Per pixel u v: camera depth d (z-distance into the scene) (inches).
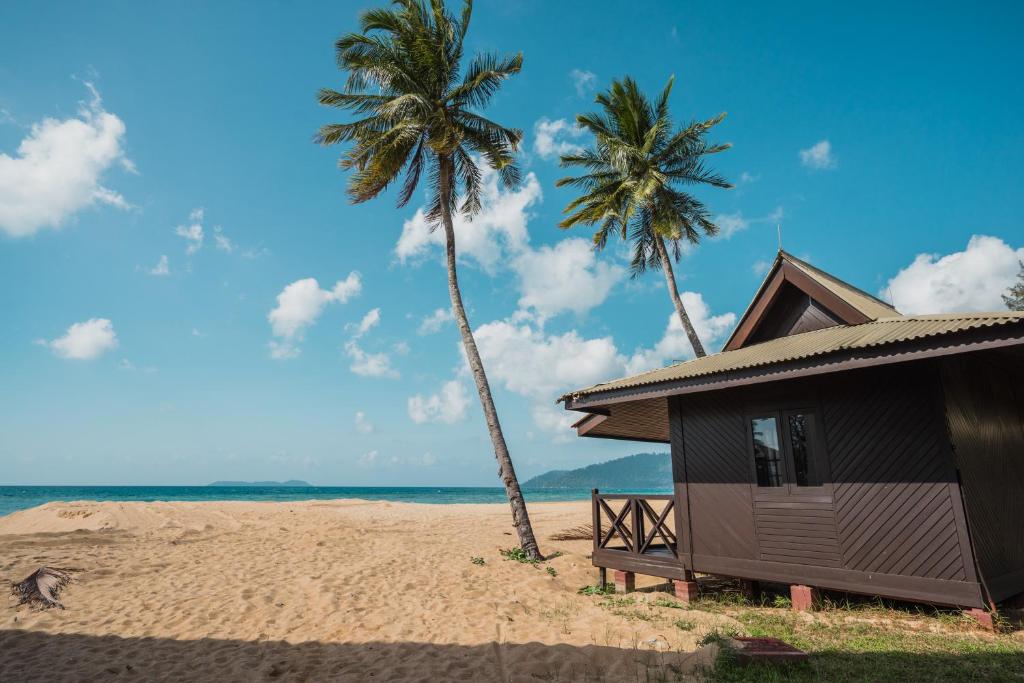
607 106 887.1
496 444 536.1
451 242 609.9
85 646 247.3
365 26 620.4
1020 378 375.2
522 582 405.4
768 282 414.0
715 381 312.5
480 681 208.5
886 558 270.1
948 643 224.4
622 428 490.0
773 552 310.0
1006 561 285.9
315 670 223.9
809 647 227.3
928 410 269.7
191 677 214.7
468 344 572.7
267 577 392.2
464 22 657.0
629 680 199.5
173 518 698.8
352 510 1018.7
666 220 793.6
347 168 642.2
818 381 310.3
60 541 517.7
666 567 354.9
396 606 327.3
